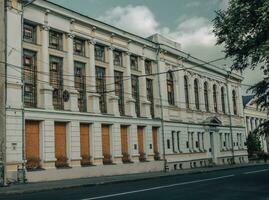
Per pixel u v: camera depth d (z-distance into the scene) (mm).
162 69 42219
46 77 28875
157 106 41281
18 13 27047
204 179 26375
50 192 20266
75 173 29953
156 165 39281
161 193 17891
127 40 37750
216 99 54906
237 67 20312
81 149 31438
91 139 32219
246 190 18734
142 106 39281
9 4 26469
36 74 28391
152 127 40125
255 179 25469
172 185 22047
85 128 32094
